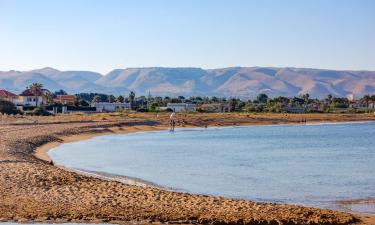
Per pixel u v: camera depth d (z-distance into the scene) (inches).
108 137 3590.1
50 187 1104.2
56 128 3631.9
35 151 2177.7
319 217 920.9
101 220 858.1
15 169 1318.9
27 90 7696.9
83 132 3705.7
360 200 1201.4
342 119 7234.3
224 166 1911.9
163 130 4729.3
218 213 917.8
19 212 890.7
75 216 874.8
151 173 1654.8
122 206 952.9
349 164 2043.6
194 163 2006.6
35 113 5595.5
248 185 1428.4
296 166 1947.6
